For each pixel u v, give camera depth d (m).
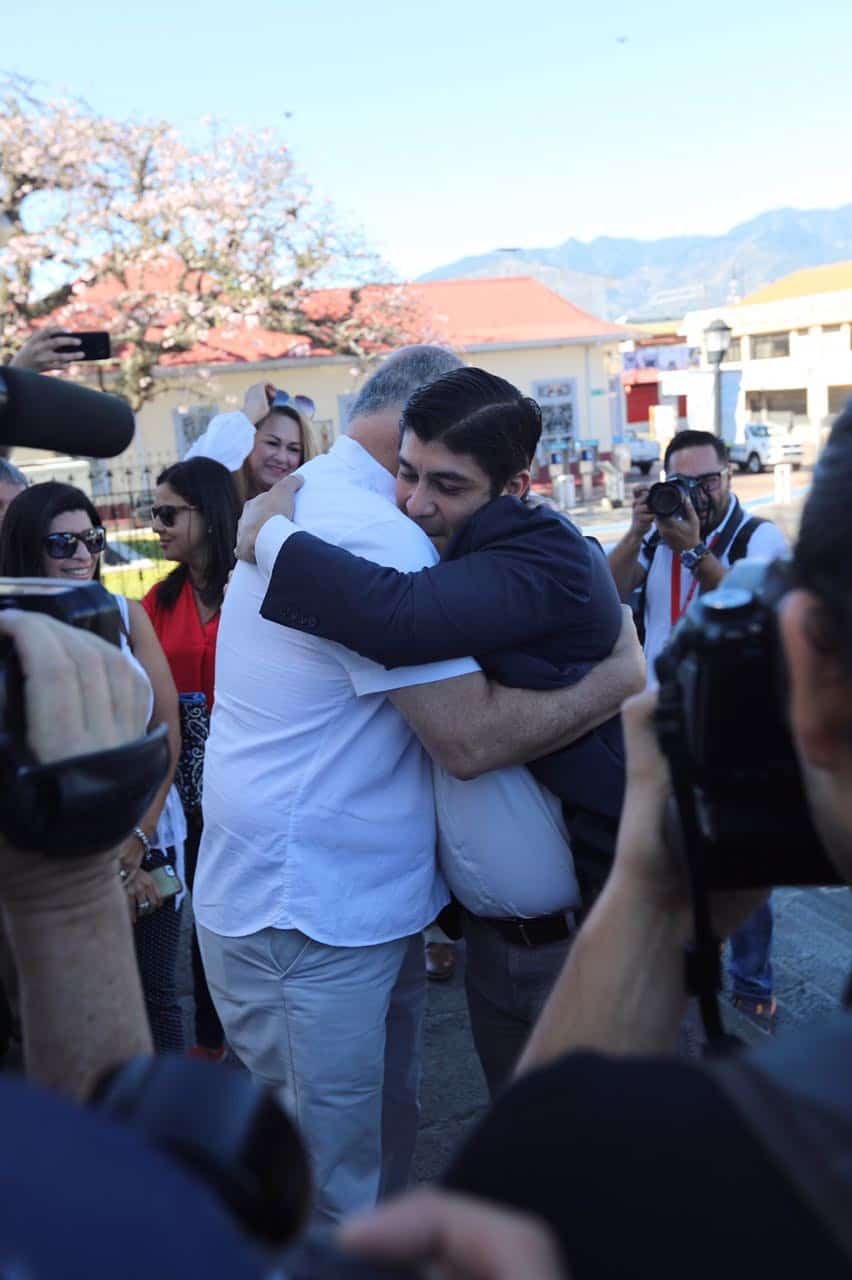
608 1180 0.53
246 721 2.02
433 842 2.07
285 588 1.85
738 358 42.50
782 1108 0.52
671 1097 0.55
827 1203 0.48
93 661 0.79
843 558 0.61
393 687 1.88
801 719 0.65
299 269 22.47
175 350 23.02
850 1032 0.55
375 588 1.82
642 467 37.78
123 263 21.25
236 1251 0.44
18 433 1.05
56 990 0.79
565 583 1.88
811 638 0.63
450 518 1.97
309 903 1.96
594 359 32.19
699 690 0.78
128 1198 0.43
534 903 2.03
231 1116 0.59
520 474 1.99
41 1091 0.49
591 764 1.95
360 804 1.97
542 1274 0.51
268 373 27.64
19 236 19.94
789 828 0.80
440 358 2.15
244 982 2.05
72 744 0.76
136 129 20.77
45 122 19.94
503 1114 0.60
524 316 33.25
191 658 3.42
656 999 0.87
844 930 4.27
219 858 2.06
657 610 3.73
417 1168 2.92
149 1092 0.60
